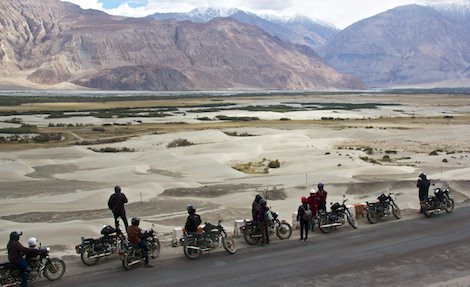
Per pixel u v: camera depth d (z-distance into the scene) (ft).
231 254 57.00
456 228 66.08
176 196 99.19
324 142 197.47
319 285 47.34
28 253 48.78
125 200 62.75
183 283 48.32
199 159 146.41
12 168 139.44
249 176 124.88
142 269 52.54
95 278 50.21
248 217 80.12
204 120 314.35
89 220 81.66
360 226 68.23
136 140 206.28
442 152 164.96
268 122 294.87
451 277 48.96
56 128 263.29
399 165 137.49
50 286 48.26
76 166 144.56
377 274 49.96
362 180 110.01
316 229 67.10
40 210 90.07
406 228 66.64
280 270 51.39
